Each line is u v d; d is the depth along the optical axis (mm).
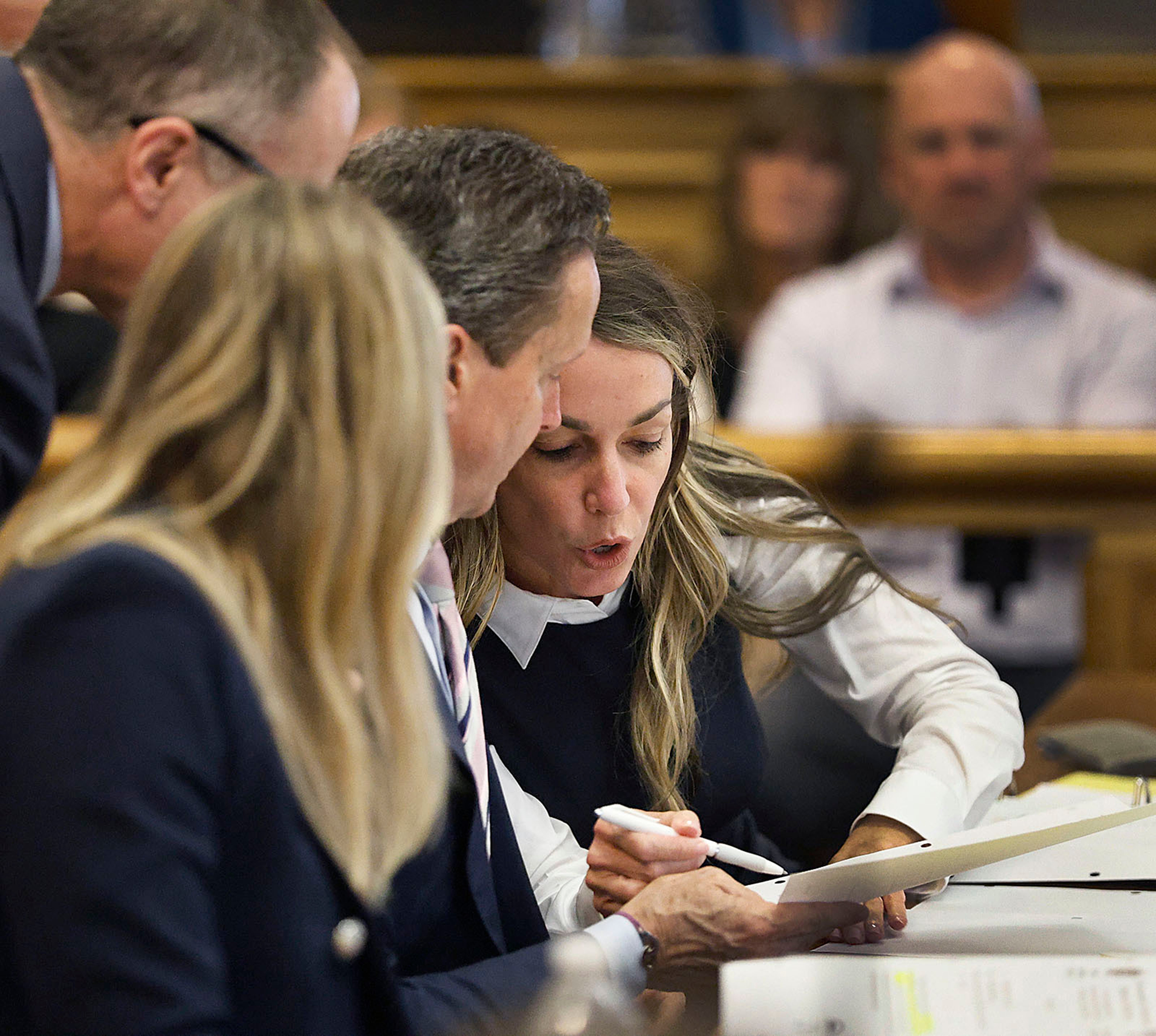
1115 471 10391
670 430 5676
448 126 4941
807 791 7066
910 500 10633
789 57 19000
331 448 3572
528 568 5840
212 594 3477
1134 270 18375
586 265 4730
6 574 3521
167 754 3348
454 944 4750
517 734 6000
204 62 5320
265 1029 3680
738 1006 4359
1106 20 18578
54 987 3242
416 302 3730
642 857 5148
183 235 3709
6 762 3307
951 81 14547
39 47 5484
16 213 5320
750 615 6430
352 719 3658
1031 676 11188
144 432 3592
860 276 15234
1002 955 4941
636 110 18281
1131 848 6152
